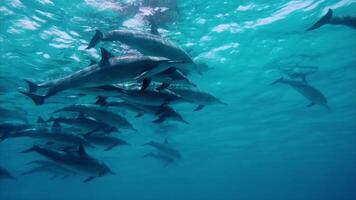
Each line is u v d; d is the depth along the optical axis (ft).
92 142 39.14
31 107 63.10
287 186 588.50
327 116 103.96
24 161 117.29
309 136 133.80
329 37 49.62
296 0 38.24
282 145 148.56
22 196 267.18
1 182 173.58
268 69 59.82
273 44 49.55
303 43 50.52
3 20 36.04
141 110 29.07
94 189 268.21
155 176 222.89
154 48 23.31
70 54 44.45
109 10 35.27
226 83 64.64
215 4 36.63
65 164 31.65
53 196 303.89
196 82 61.72
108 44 40.40
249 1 37.27
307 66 59.88
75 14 35.88
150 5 34.81
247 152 158.30
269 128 112.16
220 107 80.43
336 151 183.73
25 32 38.63
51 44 41.63
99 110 33.32
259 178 333.42
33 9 34.91
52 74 50.11
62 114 67.31
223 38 45.39
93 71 20.43
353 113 103.60
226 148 141.28
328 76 67.87
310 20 43.21
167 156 72.69
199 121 91.09
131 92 23.98
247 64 56.39
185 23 39.47
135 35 22.77
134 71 19.40
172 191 420.36
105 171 33.35
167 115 27.81
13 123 37.29
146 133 94.84
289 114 96.73
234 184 399.03
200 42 45.37
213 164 189.67
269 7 38.96
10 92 55.57
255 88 70.18
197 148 132.77
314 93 45.27
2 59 44.42
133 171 180.86
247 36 45.88
